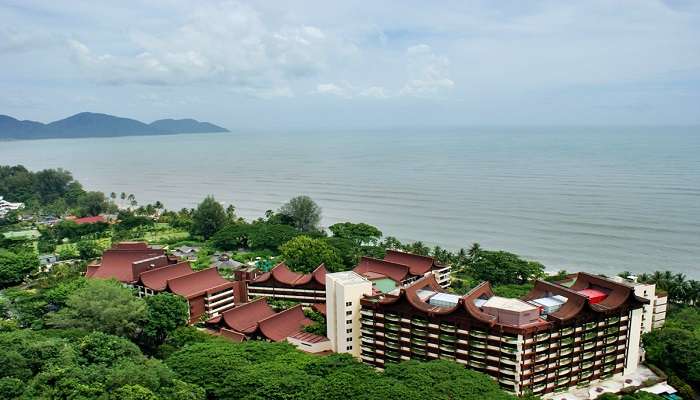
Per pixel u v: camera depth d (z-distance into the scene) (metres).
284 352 115.56
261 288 173.50
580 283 133.12
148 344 138.62
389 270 179.00
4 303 153.25
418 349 120.19
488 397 85.69
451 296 124.75
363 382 91.94
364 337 129.25
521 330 106.19
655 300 146.75
